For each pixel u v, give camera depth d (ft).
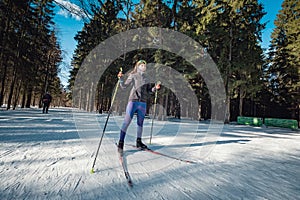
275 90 84.48
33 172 6.77
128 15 52.08
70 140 13.26
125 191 5.68
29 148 10.19
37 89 80.48
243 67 54.85
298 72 59.36
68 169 7.35
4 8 37.32
